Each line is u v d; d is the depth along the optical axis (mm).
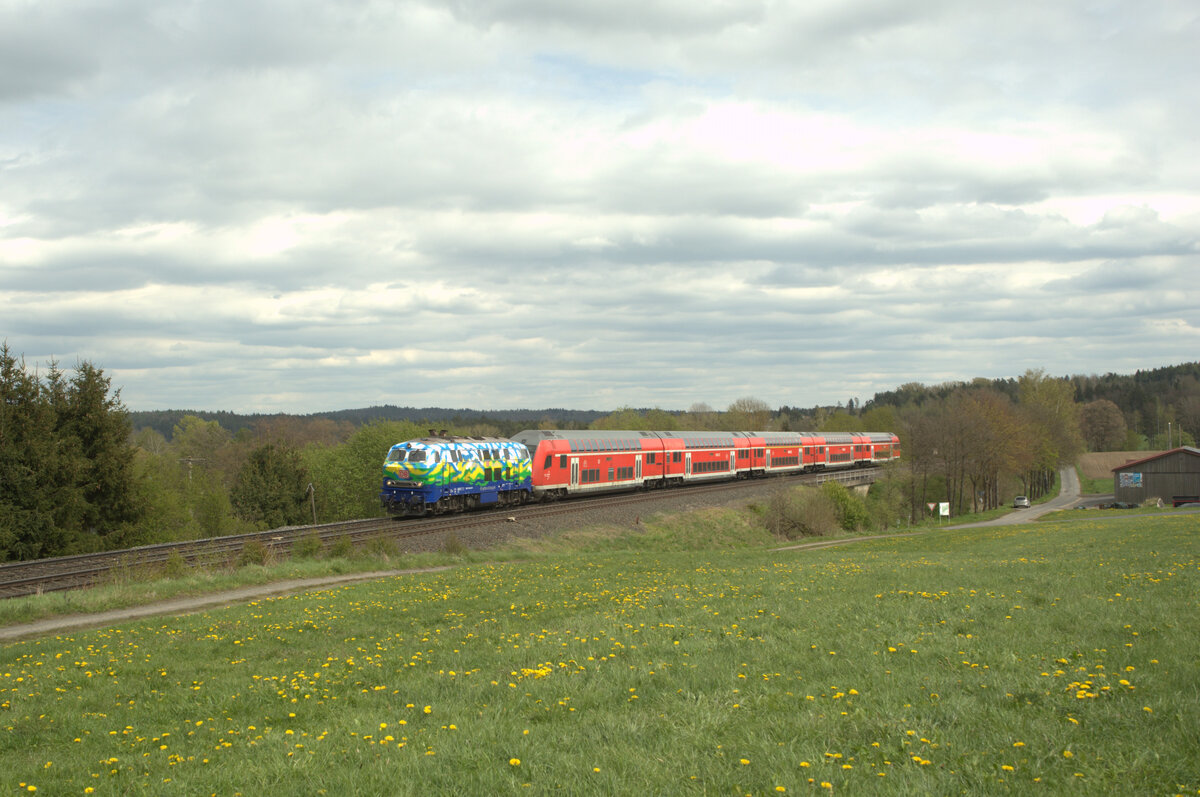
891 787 6242
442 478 41062
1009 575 20844
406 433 81688
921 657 11078
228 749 8852
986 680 9398
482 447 44156
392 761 7512
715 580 22875
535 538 38156
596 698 9648
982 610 14812
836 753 7055
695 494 56875
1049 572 21281
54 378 42406
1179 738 6953
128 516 43438
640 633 14117
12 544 36781
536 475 48562
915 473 81438
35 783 7883
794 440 82000
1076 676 9336
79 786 7773
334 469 81250
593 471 53594
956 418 82375
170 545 32156
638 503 50125
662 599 18906
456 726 8609
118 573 25031
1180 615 13148
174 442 128750
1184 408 182500
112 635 17266
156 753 8930
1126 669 9570
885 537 54000
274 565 27766
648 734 7969
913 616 14398
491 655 12953
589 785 6562
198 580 24859
